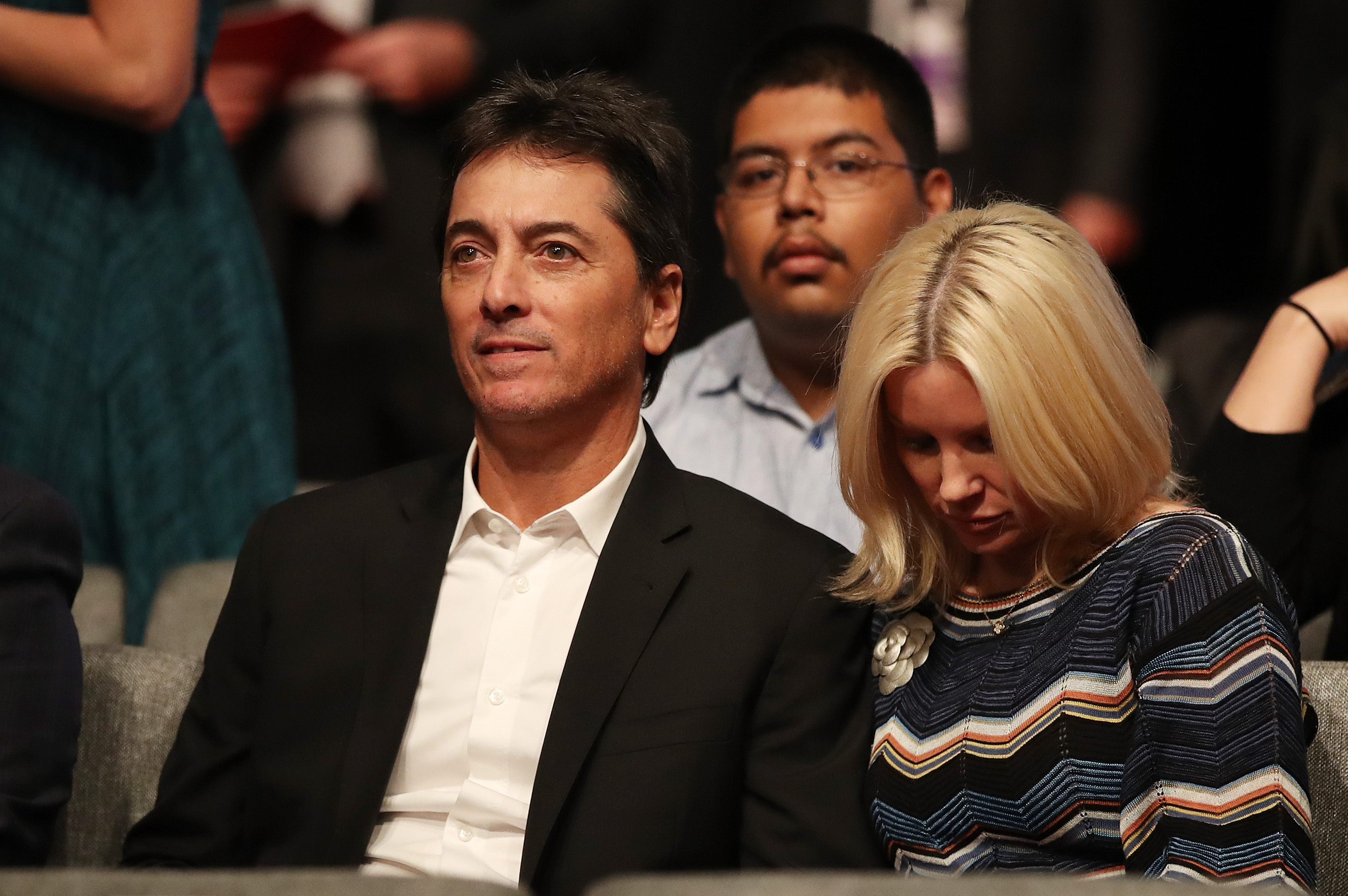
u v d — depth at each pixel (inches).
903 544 239.5
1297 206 346.0
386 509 261.0
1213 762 196.9
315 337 472.7
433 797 236.5
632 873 222.5
